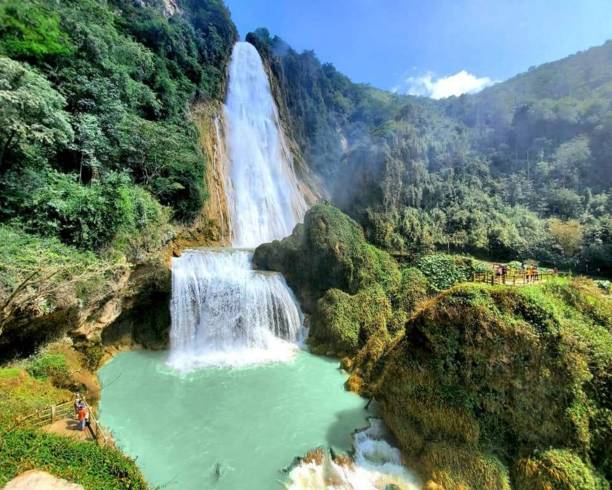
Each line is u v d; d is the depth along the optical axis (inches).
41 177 674.8
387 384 558.9
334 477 450.3
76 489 321.1
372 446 510.9
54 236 626.2
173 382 681.6
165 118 1195.9
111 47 980.6
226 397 631.2
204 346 828.0
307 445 503.8
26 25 754.8
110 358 767.1
